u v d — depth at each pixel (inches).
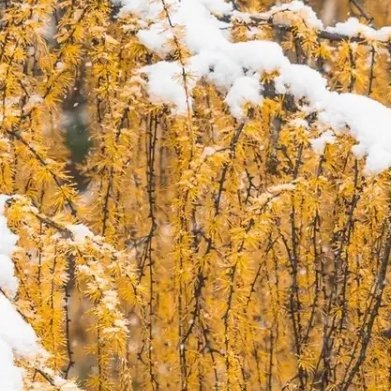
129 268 124.3
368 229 130.6
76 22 130.3
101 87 129.8
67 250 123.4
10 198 123.9
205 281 133.4
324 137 130.0
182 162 130.3
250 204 132.6
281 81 133.8
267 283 133.0
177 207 129.9
